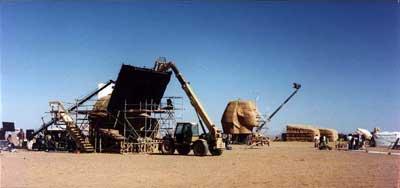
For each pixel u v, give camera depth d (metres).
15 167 25.11
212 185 18.03
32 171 22.89
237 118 82.81
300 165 28.05
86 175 21.25
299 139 98.50
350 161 31.92
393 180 20.12
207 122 38.66
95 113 44.19
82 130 44.44
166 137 40.28
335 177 21.20
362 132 67.69
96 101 44.88
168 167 25.80
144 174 21.88
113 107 43.41
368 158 35.59
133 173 22.31
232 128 82.56
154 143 42.34
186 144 38.69
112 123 44.09
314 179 20.36
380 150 52.44
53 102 44.97
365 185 18.48
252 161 31.28
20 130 49.50
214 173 22.61
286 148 58.94
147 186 17.61
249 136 77.31
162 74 42.62
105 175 21.31
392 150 52.72
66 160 30.73
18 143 49.06
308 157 36.66
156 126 44.59
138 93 43.56
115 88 41.91
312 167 26.69
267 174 22.34
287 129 100.88
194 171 23.52
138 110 42.66
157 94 44.69
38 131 47.44
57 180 19.22
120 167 25.50
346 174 22.58
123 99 43.09
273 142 92.31
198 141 37.31
